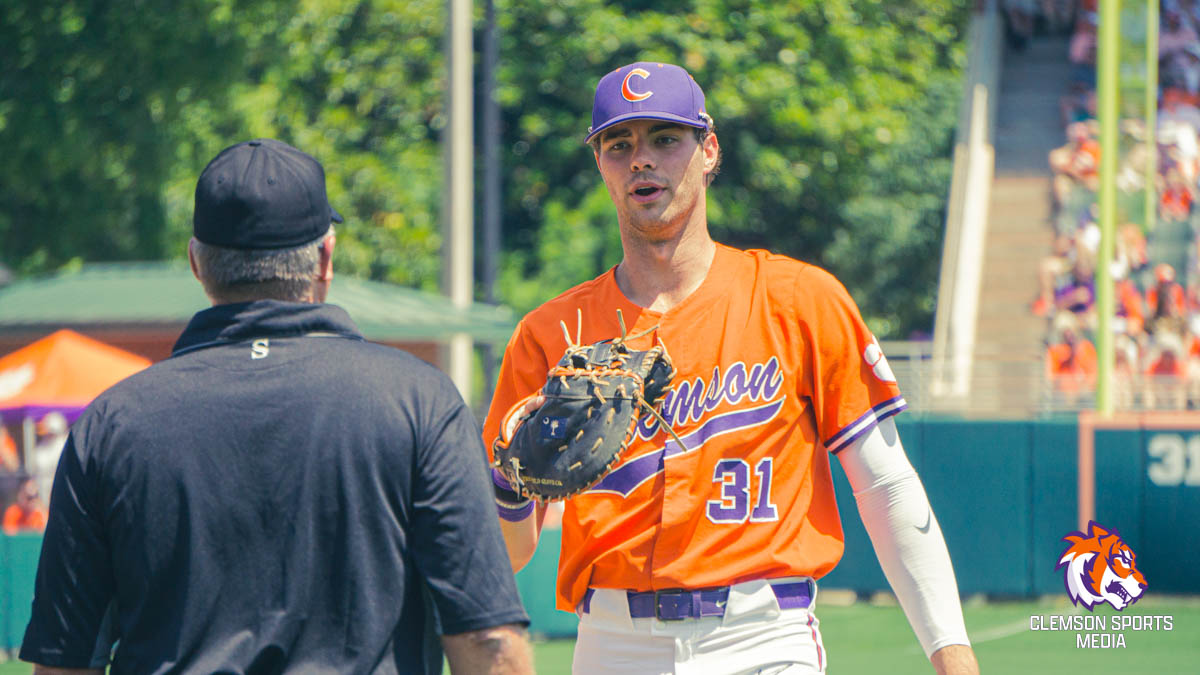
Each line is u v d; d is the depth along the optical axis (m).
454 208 50.56
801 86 89.62
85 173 68.44
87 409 7.94
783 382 10.37
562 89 93.50
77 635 7.73
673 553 10.16
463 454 7.93
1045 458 41.16
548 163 96.50
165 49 66.00
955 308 63.25
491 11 64.62
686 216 10.67
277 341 7.99
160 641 7.61
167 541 7.61
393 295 51.44
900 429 42.47
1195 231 66.94
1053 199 68.56
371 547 7.68
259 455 7.68
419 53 91.31
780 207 98.06
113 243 74.62
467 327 48.34
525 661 7.85
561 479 9.91
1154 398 49.16
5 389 41.06
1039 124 73.44
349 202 88.62
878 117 91.38
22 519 38.03
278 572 7.59
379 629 7.63
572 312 11.18
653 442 10.29
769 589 10.20
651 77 10.62
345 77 90.12
